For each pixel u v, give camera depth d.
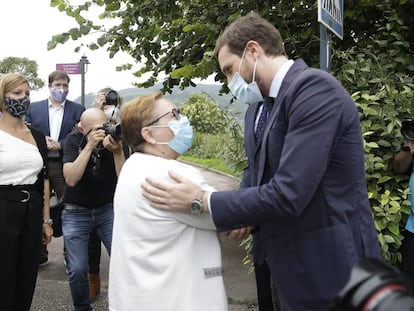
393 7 3.50
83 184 3.38
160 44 4.63
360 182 1.75
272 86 1.85
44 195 3.38
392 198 2.73
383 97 2.92
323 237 1.71
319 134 1.61
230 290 4.29
